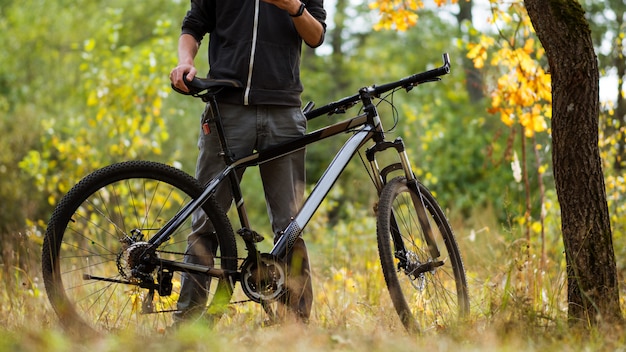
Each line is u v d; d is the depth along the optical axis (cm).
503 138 2411
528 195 1056
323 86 3934
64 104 3397
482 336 600
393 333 630
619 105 1221
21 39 3481
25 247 973
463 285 711
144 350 543
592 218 684
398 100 3341
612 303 675
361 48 4147
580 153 682
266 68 671
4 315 751
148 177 641
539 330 619
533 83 998
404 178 693
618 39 1260
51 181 1775
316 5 704
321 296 940
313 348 553
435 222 717
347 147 682
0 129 2489
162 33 1877
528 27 1014
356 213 1828
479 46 1030
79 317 620
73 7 3584
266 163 688
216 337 579
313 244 1567
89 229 925
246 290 652
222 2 681
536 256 931
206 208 650
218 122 659
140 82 1758
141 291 659
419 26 3794
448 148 2659
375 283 922
